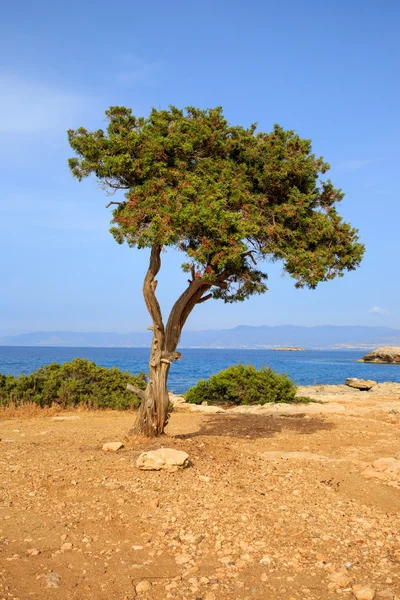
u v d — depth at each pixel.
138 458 8.32
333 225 10.60
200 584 4.57
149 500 6.78
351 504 6.79
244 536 5.66
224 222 8.83
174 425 14.27
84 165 9.90
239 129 10.89
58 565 4.92
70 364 19.39
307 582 4.62
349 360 122.00
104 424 14.41
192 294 10.84
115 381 19.16
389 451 10.37
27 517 6.18
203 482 7.64
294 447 10.84
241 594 4.40
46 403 18.31
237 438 11.75
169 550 5.30
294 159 10.33
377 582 4.59
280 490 7.39
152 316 10.72
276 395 21.58
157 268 10.59
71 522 6.03
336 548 5.35
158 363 10.90
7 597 4.26
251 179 10.59
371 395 25.58
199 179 9.41
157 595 4.39
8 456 9.31
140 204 9.27
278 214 10.12
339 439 11.82
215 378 22.33
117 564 4.97
